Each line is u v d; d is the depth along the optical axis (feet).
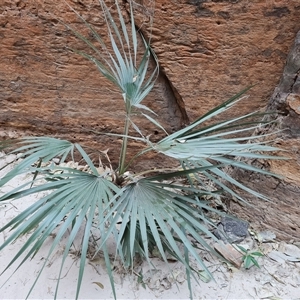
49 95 7.09
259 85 6.32
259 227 6.23
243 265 5.53
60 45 6.46
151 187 4.58
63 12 6.12
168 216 4.20
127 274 5.19
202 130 4.88
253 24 5.79
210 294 5.09
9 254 5.42
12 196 4.18
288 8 5.58
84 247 3.88
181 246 5.65
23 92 7.12
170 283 5.16
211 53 6.14
